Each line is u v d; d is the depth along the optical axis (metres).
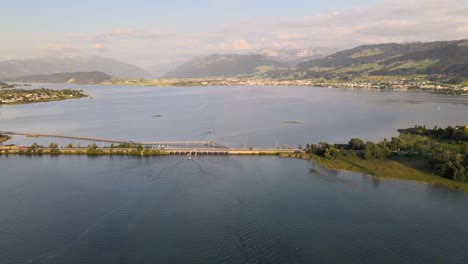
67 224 141.62
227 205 157.62
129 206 157.12
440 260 118.56
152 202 161.12
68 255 121.44
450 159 199.50
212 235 133.00
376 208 155.12
